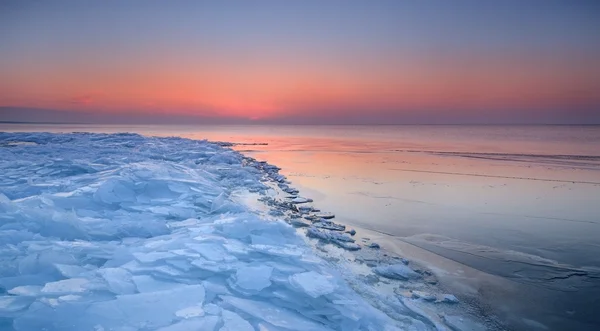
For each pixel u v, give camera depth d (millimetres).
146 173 6578
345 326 2527
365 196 7730
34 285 2580
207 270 2986
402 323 2803
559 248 4605
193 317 2289
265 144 25547
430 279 3705
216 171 9953
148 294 2488
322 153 18234
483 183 9266
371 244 4672
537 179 9859
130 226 4125
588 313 3070
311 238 4918
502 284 3607
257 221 4230
